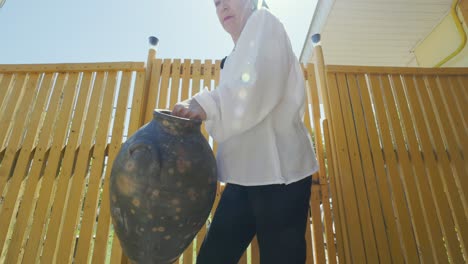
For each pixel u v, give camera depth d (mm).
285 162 818
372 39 3285
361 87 2168
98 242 1777
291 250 743
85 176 1936
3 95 2191
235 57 828
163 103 2137
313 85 2170
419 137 2041
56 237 1786
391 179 1922
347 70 2189
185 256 1793
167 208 697
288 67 816
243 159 841
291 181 796
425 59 3285
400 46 3418
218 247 911
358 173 1922
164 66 2254
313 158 916
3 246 1779
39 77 2244
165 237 714
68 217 1836
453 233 1783
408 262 1729
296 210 792
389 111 2111
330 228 1834
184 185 718
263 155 824
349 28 3084
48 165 1952
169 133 765
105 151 2021
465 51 2768
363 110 2100
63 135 2045
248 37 809
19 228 1810
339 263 1752
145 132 774
